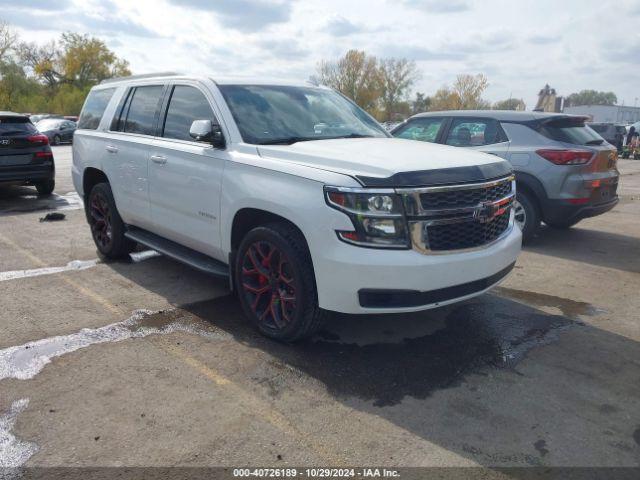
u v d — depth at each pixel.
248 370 3.52
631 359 3.77
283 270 3.77
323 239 3.38
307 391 3.27
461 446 2.77
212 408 3.08
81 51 66.12
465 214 3.51
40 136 10.21
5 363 3.56
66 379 3.37
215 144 4.23
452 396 3.24
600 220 8.98
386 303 3.37
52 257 6.08
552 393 3.30
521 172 6.78
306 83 5.31
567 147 6.56
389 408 3.11
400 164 3.44
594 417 3.05
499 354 3.81
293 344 3.90
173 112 4.92
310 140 4.34
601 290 5.25
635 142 25.75
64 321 4.26
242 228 4.18
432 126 7.88
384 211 3.29
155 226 5.11
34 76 67.00
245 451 2.71
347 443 2.79
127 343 3.89
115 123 5.69
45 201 10.05
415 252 3.35
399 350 3.84
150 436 2.81
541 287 5.32
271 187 3.71
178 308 4.56
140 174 5.11
